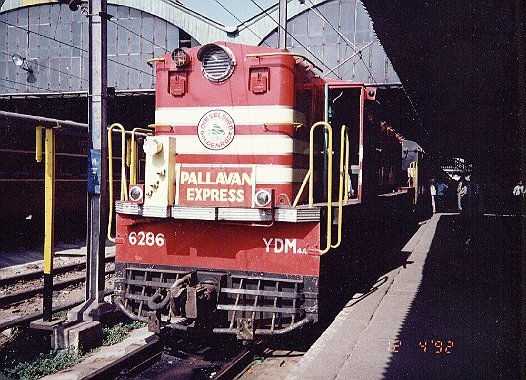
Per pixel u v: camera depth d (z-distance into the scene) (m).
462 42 6.79
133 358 5.93
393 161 14.08
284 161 6.37
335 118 8.32
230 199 6.45
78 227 15.98
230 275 6.09
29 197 13.70
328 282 6.41
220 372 5.41
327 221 5.89
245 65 6.46
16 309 8.20
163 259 6.34
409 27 6.48
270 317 5.89
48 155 6.84
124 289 6.44
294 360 6.15
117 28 25.58
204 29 24.55
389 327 6.11
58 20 26.11
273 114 6.35
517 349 4.70
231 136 6.48
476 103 11.52
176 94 6.70
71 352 6.40
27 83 26.78
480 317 6.57
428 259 11.73
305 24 22.78
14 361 6.06
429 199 28.27
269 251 5.95
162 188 6.28
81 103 27.20
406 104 21.78
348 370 4.69
